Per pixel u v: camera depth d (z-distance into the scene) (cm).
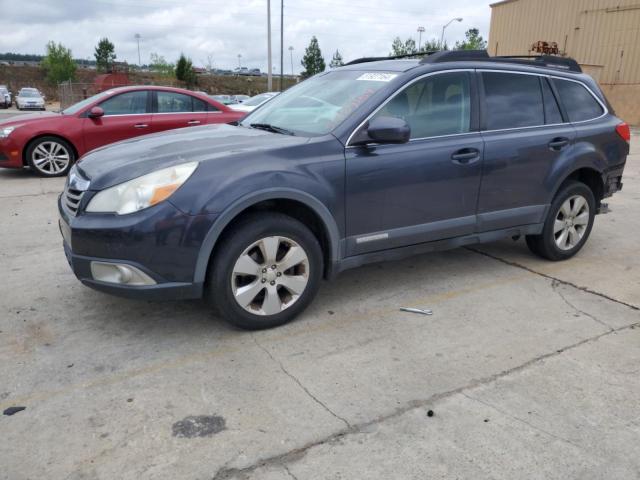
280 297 369
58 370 312
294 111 424
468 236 437
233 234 333
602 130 502
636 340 361
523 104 458
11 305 396
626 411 284
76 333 357
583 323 386
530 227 475
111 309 392
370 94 389
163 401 285
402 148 387
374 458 246
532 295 434
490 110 435
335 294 428
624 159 530
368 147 374
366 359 331
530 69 468
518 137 443
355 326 374
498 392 299
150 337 353
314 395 293
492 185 434
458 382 308
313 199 350
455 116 417
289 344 347
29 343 342
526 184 455
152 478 232
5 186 812
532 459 247
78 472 234
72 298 409
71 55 6625
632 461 247
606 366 328
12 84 6825
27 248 524
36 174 895
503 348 348
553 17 2589
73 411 275
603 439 262
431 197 405
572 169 478
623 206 759
